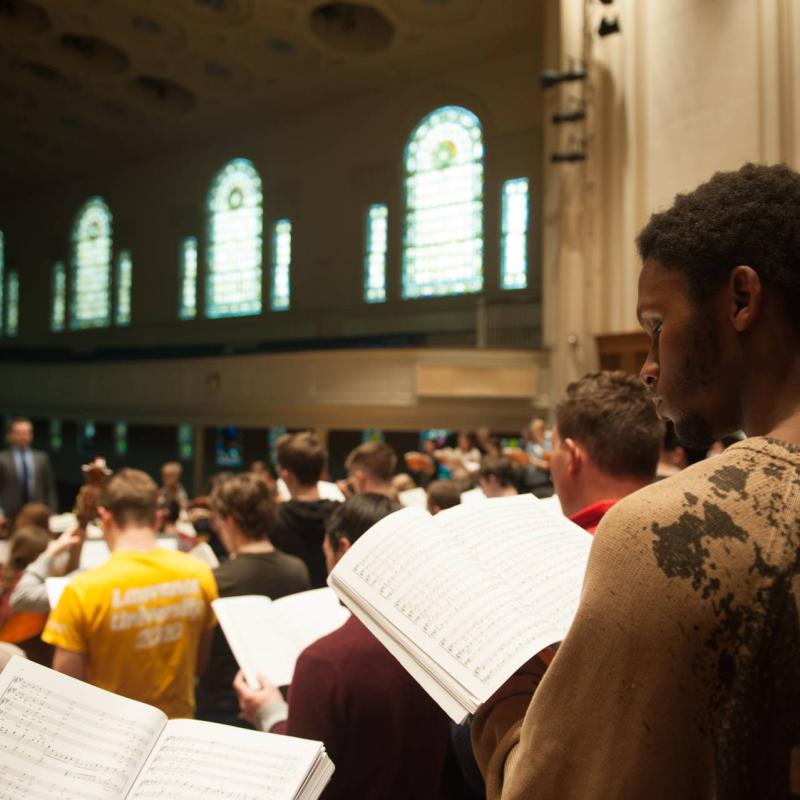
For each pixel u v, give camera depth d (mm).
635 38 11227
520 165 18844
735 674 679
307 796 1088
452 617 1053
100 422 23125
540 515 1280
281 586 3037
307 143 23109
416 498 5742
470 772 1471
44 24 20578
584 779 725
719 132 9602
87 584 2389
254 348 21531
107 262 28578
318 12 19438
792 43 8750
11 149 27547
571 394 1796
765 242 796
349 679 1690
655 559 712
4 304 31906
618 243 11633
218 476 5043
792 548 692
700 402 862
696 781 701
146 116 24516
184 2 18750
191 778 1117
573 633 750
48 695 1228
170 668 2506
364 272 21750
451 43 18969
